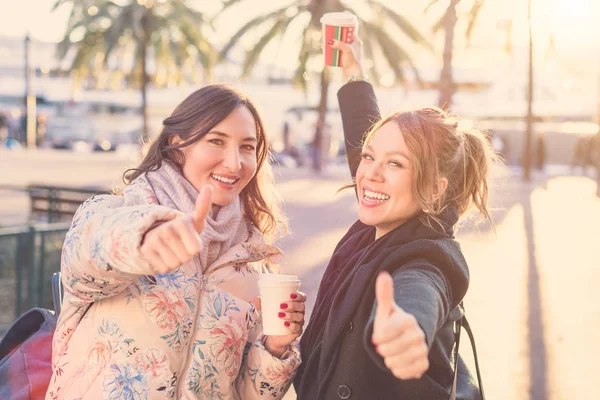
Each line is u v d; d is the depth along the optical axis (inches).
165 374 91.9
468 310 284.5
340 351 88.2
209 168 98.7
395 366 60.7
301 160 1268.5
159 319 92.3
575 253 408.5
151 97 1611.7
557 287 325.1
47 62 1699.1
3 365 103.8
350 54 136.0
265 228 115.6
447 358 86.4
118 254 75.7
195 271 96.2
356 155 123.8
